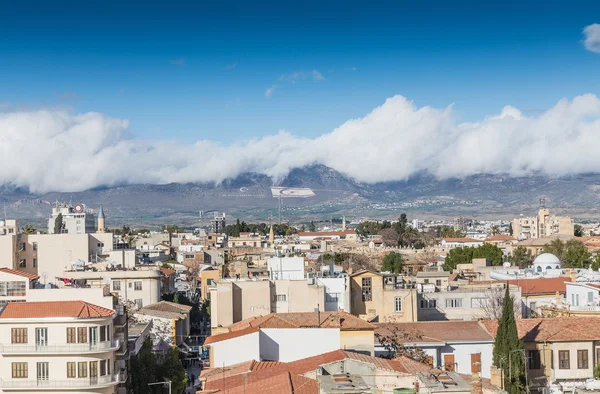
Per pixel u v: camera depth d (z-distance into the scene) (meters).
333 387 66.12
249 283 129.88
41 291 104.00
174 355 113.19
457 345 105.81
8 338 96.31
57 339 96.25
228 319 127.44
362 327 95.00
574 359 106.19
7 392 95.38
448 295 142.25
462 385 69.75
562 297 149.62
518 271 189.50
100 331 97.19
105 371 97.31
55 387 95.62
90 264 183.75
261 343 91.12
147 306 151.38
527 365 105.31
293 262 150.88
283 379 71.12
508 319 98.81
